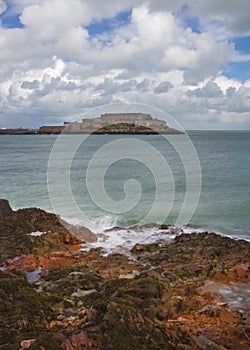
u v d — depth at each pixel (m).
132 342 4.86
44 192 21.28
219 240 12.31
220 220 15.50
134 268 9.67
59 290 7.97
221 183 25.19
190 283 8.48
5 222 13.88
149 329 5.25
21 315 5.90
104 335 4.84
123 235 12.84
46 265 9.95
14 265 9.78
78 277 8.72
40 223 13.91
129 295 6.34
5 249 11.13
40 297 6.96
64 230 12.78
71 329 5.12
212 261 10.24
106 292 7.21
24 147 72.62
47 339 4.58
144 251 11.42
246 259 10.34
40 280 8.78
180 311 6.79
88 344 4.66
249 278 8.93
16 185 24.19
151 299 6.31
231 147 72.69
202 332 5.95
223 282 8.70
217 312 6.76
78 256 10.74
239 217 16.05
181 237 12.66
